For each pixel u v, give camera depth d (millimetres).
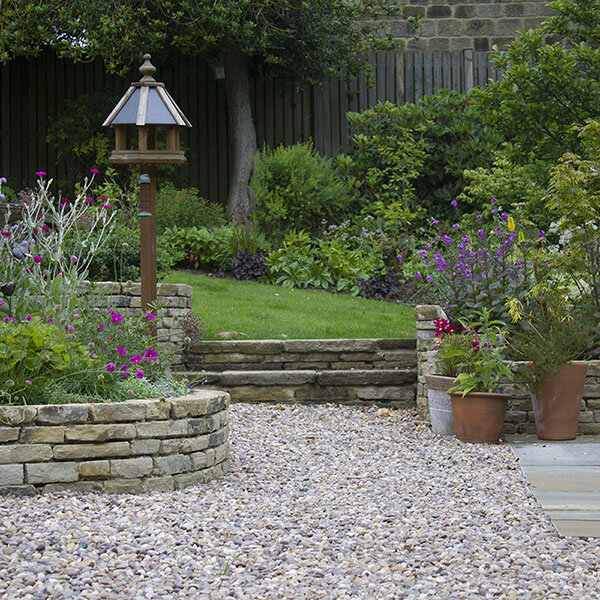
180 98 14133
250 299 9570
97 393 4590
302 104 13992
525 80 9492
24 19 11914
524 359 6395
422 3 14281
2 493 4051
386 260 11297
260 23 12703
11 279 5570
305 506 4070
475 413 5730
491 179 12023
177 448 4383
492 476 4746
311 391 7070
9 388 4301
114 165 13500
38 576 2934
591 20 9867
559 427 5852
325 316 8938
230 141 13664
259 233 11828
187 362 7473
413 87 13945
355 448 5555
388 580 3045
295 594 2873
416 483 4602
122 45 11727
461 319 6715
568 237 7660
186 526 3605
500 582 3041
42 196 6613
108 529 3500
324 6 12656
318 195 12148
